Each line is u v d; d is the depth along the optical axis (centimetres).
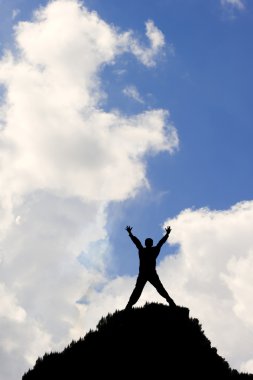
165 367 1733
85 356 1834
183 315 1981
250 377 1900
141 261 1919
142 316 2006
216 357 1934
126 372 1708
